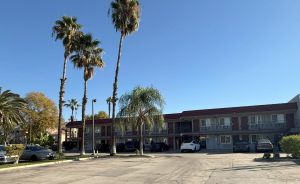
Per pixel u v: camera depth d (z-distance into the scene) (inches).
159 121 1686.8
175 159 1275.8
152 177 706.2
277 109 2063.2
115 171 853.2
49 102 2979.8
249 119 2143.2
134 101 1663.4
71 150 2704.2
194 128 2281.0
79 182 651.5
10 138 2437.3
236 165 926.4
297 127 2003.0
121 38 1728.6
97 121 2709.2
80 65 1827.0
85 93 1820.9
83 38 1820.9
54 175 785.6
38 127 2928.2
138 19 1732.3
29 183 649.0
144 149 2246.6
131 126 1699.1
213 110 2239.2
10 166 1037.8
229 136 2194.9
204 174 731.4
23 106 1533.0
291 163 911.0
